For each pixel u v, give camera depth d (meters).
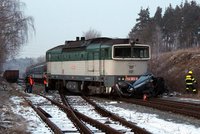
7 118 16.77
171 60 38.56
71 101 26.44
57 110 20.91
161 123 15.48
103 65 28.42
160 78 28.59
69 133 13.04
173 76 34.12
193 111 18.27
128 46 27.81
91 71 30.30
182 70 34.16
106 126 13.23
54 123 15.02
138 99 26.88
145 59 28.14
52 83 39.47
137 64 28.03
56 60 37.88
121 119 15.39
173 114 18.52
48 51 40.25
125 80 27.62
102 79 28.56
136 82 27.48
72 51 34.06
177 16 89.94
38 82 55.84
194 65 33.81
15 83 69.94
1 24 39.09
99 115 18.39
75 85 33.56
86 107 22.36
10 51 46.38
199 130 13.57
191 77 29.89
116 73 27.53
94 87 29.94
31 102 25.22
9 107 21.88
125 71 27.70
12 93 35.00
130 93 27.61
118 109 20.95
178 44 87.69
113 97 29.06
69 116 17.67
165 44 91.94
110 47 27.61
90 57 30.45
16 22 41.34
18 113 19.38
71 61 34.22
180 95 29.98
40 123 15.70
